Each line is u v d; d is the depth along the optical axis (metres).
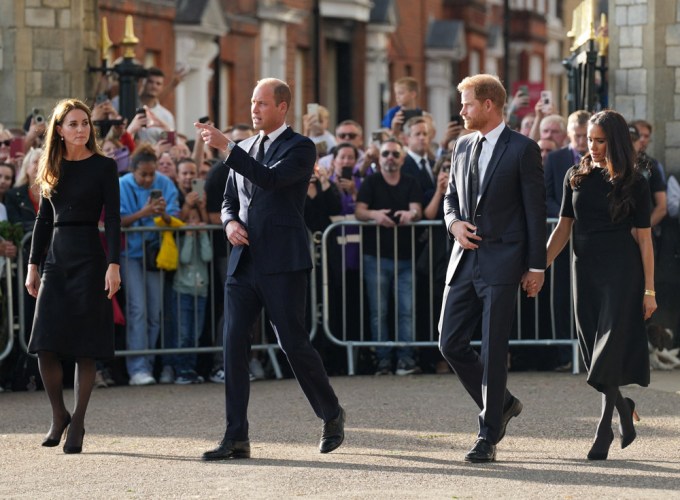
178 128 96.44
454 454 32.66
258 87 32.81
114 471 31.08
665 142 56.31
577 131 46.09
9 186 45.31
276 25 111.12
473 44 148.00
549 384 43.66
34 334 33.84
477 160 32.34
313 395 33.06
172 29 95.06
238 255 32.59
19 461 32.62
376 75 126.75
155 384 45.53
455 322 32.62
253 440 34.78
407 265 46.72
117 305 44.50
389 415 38.19
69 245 33.78
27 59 60.81
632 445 33.72
